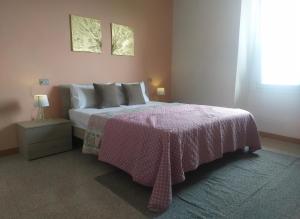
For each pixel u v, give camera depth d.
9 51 2.96
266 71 3.96
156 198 1.85
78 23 3.57
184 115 2.62
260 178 2.43
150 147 2.03
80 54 3.68
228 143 2.69
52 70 3.39
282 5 3.66
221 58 4.26
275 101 3.93
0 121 2.98
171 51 5.21
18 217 1.76
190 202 1.97
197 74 4.73
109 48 4.05
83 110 3.23
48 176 2.45
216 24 4.27
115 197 2.04
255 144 3.13
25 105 3.18
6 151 3.06
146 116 2.54
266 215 1.80
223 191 2.16
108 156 2.44
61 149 3.15
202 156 2.29
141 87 4.15
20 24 3.02
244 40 4.05
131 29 4.34
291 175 2.51
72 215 1.78
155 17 4.75
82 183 2.29
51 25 3.30
